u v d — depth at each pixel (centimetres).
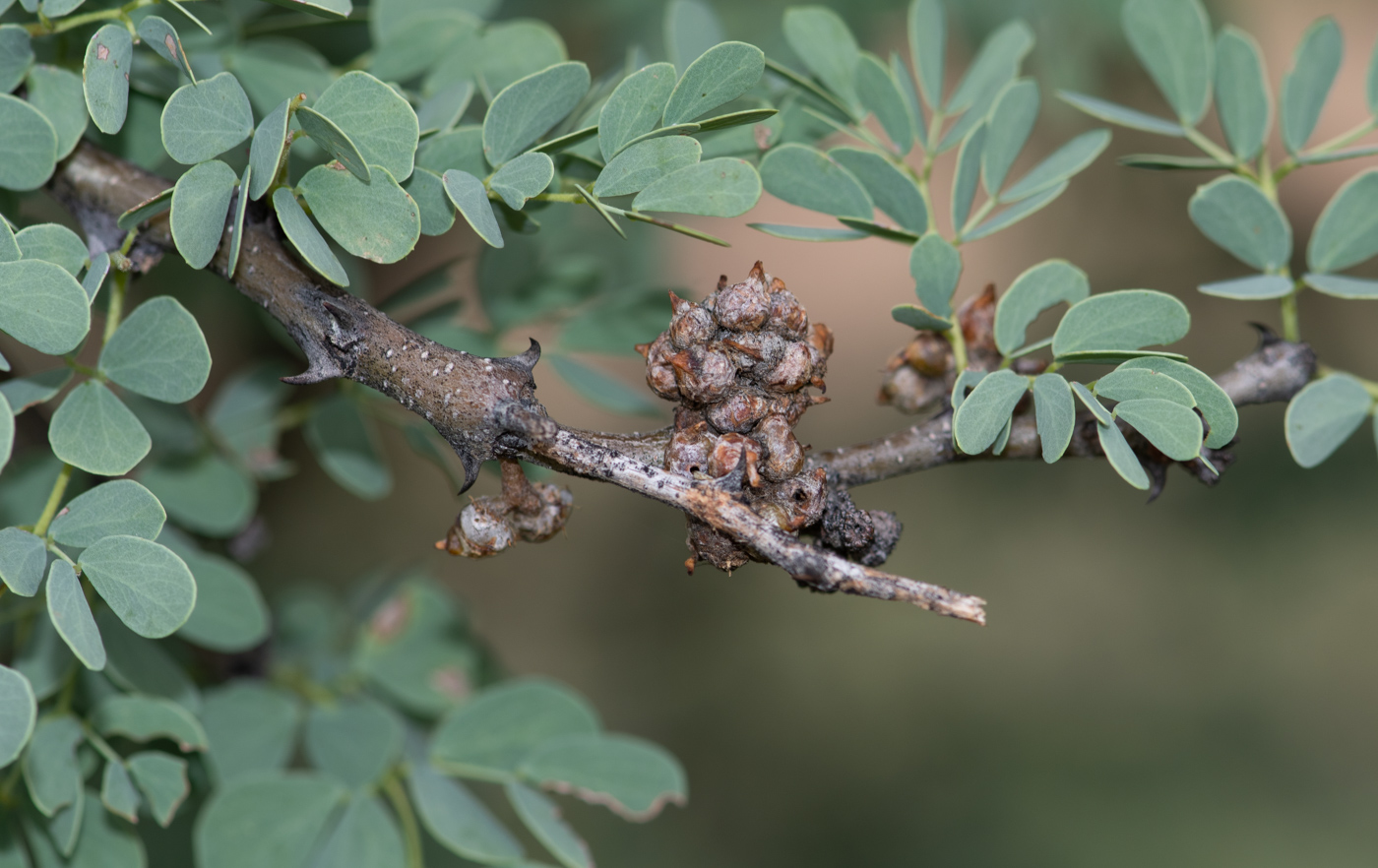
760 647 102
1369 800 89
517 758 37
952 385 33
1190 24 34
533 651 98
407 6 35
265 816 36
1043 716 97
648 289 38
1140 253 85
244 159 32
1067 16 53
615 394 38
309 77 34
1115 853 89
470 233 67
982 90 35
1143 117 34
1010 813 92
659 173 30
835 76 34
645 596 103
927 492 103
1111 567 100
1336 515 85
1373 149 33
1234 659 96
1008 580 101
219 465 37
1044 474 99
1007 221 33
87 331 30
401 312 39
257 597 36
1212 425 30
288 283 30
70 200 32
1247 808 90
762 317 30
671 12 34
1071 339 31
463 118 34
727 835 92
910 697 99
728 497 30
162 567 30
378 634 41
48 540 30
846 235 33
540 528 30
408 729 40
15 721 30
